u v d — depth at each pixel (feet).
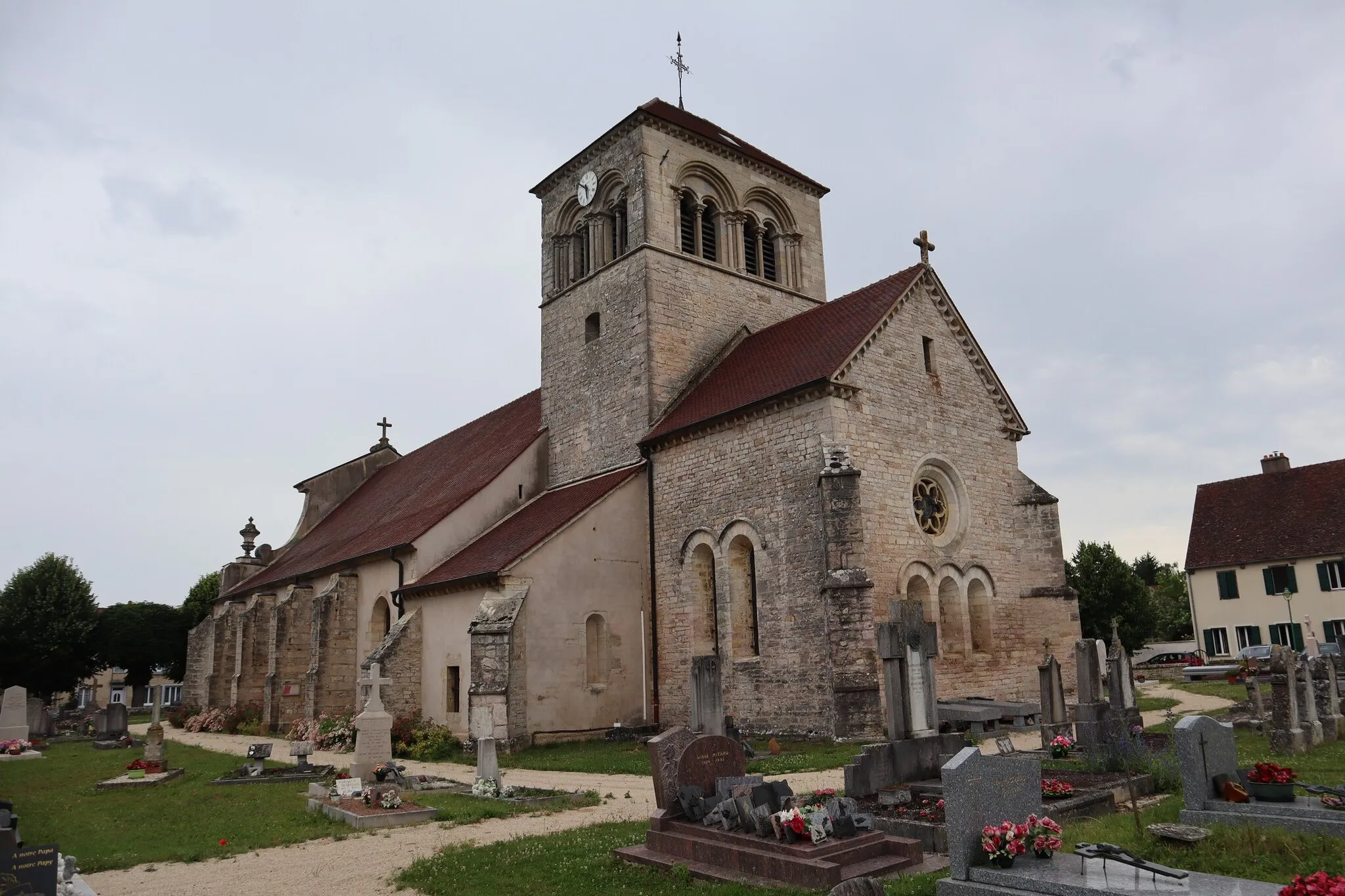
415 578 104.58
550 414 118.52
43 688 196.44
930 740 48.32
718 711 52.70
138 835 51.03
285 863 43.01
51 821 56.75
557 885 35.55
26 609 189.88
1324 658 69.87
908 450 86.12
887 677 48.70
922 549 84.84
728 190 116.26
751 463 86.89
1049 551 93.81
